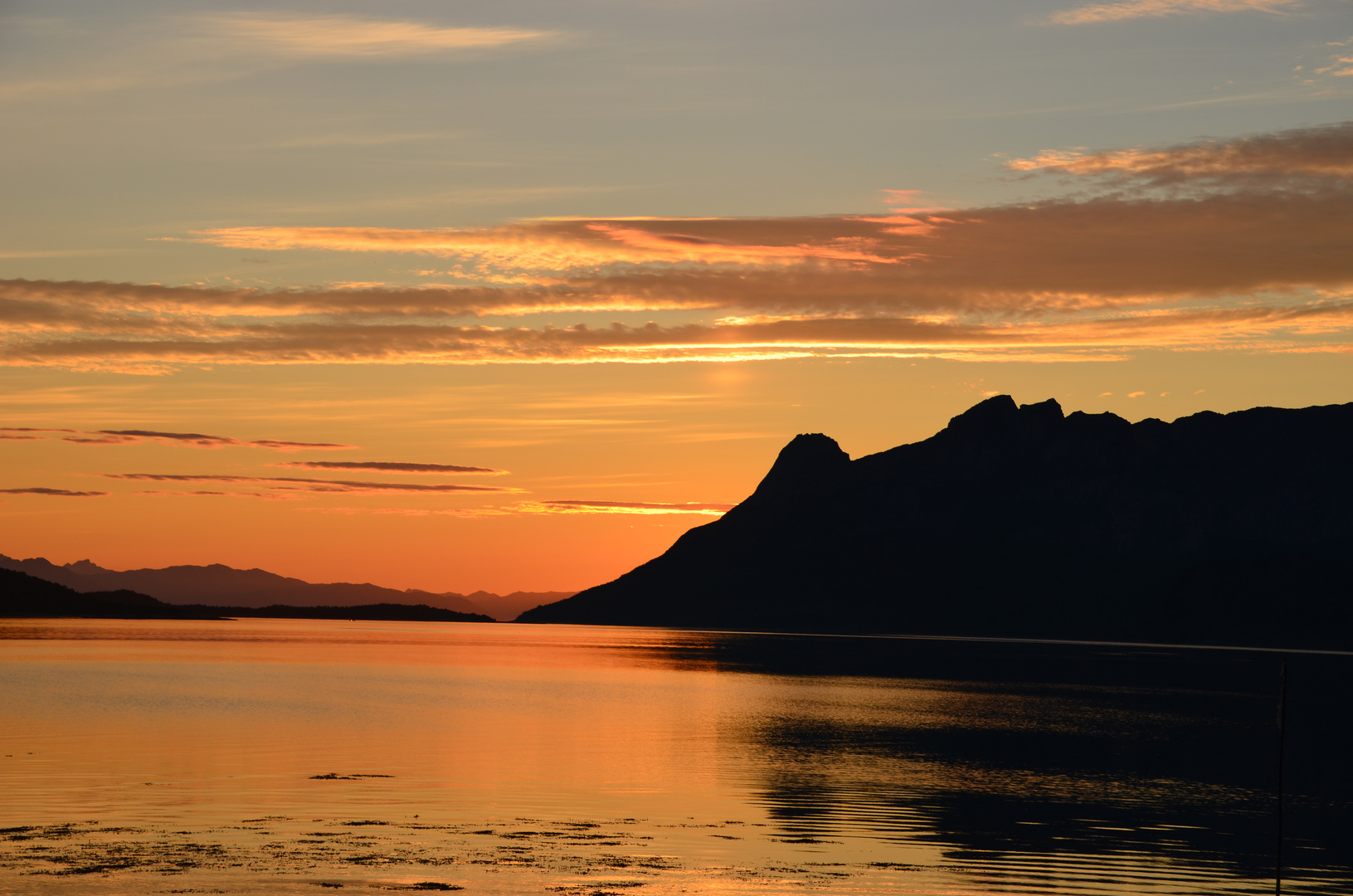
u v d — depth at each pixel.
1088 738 64.50
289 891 26.72
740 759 50.66
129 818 34.19
